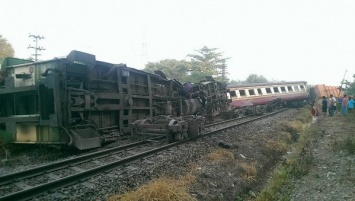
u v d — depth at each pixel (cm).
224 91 2284
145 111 1439
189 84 1775
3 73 1123
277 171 842
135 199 497
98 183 599
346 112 2086
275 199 614
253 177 759
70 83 996
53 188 562
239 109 2491
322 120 1939
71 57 952
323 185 670
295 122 1761
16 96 1088
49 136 981
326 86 3750
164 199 499
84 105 1028
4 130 1078
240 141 1115
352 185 642
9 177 616
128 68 1279
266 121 1836
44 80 931
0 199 477
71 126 965
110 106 1158
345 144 1003
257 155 949
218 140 1129
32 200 511
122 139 1194
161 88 1616
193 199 532
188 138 1134
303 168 814
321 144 1120
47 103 948
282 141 1209
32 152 1007
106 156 859
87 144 963
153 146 1021
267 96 2881
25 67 1077
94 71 1122
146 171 682
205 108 1822
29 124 1014
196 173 678
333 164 831
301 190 659
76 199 520
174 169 720
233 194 638
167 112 1555
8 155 915
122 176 644
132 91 1341
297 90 3269
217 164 769
